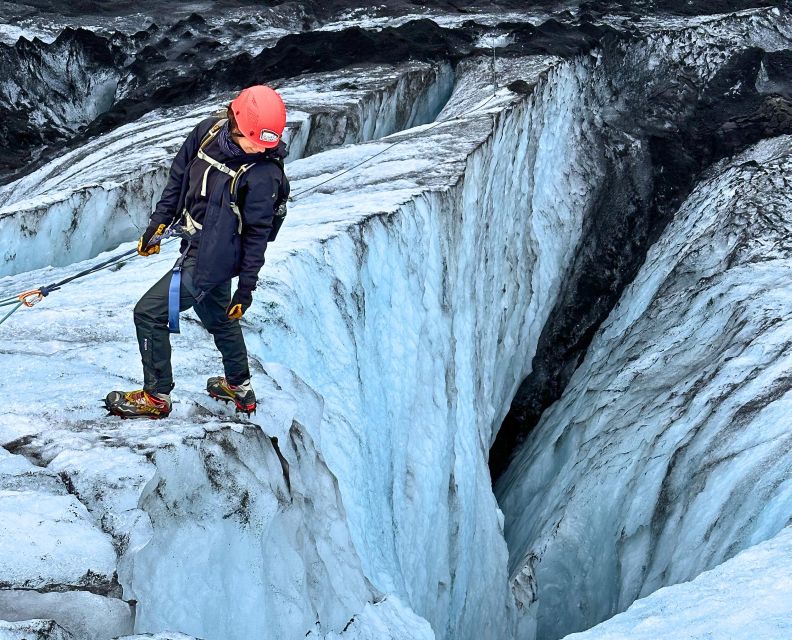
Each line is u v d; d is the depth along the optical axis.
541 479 11.40
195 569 3.36
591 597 9.34
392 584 5.84
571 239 14.08
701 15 19.00
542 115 13.32
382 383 7.31
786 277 11.05
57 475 3.20
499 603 9.30
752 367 9.28
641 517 8.79
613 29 16.53
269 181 3.15
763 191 13.45
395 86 13.00
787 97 16.45
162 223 3.36
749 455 7.88
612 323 13.18
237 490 3.62
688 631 4.20
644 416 10.02
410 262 8.13
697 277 12.48
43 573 2.76
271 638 3.71
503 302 12.16
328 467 5.04
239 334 3.76
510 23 15.98
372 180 9.15
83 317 5.01
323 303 6.39
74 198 8.43
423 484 7.63
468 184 9.72
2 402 3.73
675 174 14.78
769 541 5.21
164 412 3.70
